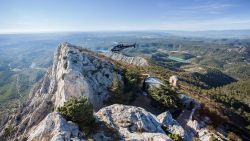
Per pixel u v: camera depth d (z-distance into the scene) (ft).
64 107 111.14
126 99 215.10
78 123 107.34
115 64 285.64
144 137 109.81
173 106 210.38
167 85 245.65
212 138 174.50
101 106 214.48
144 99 221.46
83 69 235.81
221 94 415.64
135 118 126.52
